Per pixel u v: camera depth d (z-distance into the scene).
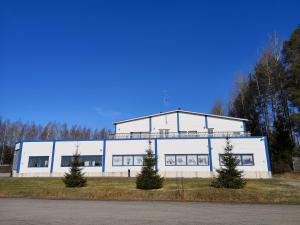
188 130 40.12
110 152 36.56
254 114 56.41
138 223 9.92
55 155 37.25
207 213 12.24
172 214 11.96
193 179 29.75
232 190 19.70
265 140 33.97
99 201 16.94
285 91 43.84
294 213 12.23
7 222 10.06
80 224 9.73
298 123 42.31
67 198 18.52
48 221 10.27
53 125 101.50
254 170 33.16
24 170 37.12
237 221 10.31
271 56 48.00
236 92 62.78
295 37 40.03
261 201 16.69
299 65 37.59
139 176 22.19
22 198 18.52
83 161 36.66
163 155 35.44
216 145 34.81
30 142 38.12
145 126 41.09
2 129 88.44
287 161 37.09
